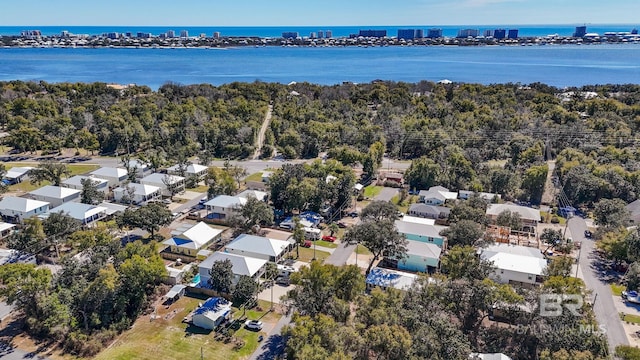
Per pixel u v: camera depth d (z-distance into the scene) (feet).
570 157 384.88
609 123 465.06
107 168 362.74
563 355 149.48
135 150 459.73
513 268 222.28
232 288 205.46
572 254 257.34
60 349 172.24
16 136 428.15
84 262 212.23
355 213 312.71
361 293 190.29
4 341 175.42
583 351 153.69
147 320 191.42
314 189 303.07
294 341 154.20
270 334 182.60
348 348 157.07
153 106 561.43
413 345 153.17
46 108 545.03
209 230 261.44
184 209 312.91
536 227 291.79
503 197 347.56
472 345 175.01
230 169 370.94
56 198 305.53
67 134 456.45
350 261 245.24
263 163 431.84
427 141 442.09
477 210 279.08
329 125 487.61
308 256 249.14
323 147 469.98
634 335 185.37
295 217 277.03
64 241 245.65
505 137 445.37
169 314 195.42
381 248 222.28
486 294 177.37
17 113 535.60
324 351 146.20
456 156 371.15
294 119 532.73
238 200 301.22
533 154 391.04
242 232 278.26
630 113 522.88
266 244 242.17
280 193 305.32
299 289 183.62
